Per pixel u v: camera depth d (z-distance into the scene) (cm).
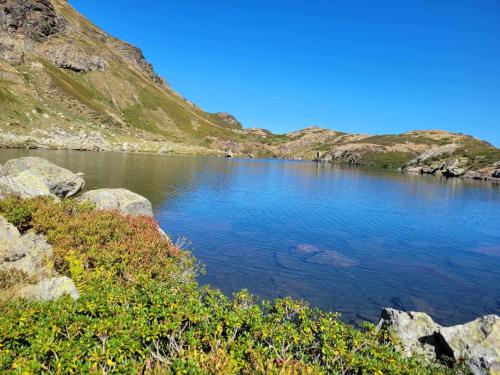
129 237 1512
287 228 3130
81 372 571
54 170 2547
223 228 2959
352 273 2053
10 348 622
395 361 766
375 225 3500
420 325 1066
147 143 16150
